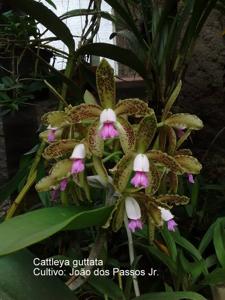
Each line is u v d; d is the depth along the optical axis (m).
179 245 0.33
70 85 0.35
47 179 0.23
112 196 0.23
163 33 0.37
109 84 0.21
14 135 0.45
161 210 0.23
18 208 0.34
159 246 0.31
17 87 0.39
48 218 0.21
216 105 0.48
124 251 0.36
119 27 0.48
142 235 0.30
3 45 0.40
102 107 0.22
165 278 0.34
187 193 0.38
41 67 0.43
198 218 0.39
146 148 0.22
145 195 0.22
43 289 0.22
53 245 0.35
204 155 0.45
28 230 0.19
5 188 0.35
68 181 0.23
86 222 0.21
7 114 0.43
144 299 0.25
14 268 0.22
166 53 0.35
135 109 0.21
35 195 0.42
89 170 0.25
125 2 0.37
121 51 0.33
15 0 0.30
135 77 0.53
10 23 0.41
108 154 0.23
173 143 0.23
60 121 0.23
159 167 0.23
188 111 0.49
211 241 0.34
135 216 0.22
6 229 0.19
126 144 0.21
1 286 0.21
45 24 0.32
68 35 0.32
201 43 0.48
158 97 0.36
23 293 0.22
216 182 0.47
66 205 0.23
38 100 0.47
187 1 0.34
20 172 0.35
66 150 0.22
